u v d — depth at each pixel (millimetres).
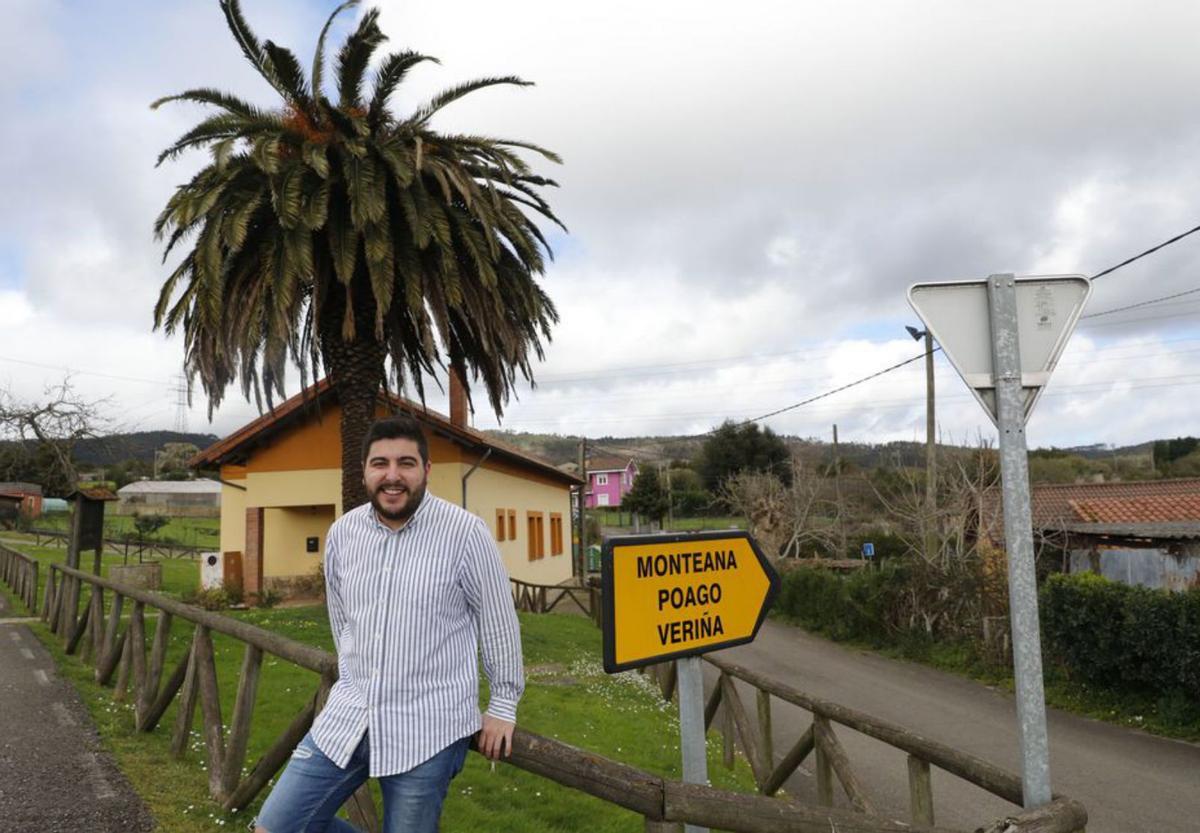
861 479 40625
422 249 12398
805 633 20328
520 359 14477
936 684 13719
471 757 6586
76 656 9570
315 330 13164
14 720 6562
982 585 14891
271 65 12664
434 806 2420
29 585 15070
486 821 5246
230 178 11898
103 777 5168
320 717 2516
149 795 4863
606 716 9484
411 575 2463
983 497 20047
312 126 12688
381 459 2494
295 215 11344
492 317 13211
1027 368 3102
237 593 18875
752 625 2939
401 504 2492
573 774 2611
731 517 53312
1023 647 2977
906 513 21625
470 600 2557
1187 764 8695
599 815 5711
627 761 7699
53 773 5258
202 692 5254
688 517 58500
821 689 13336
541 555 28625
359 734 2402
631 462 76812
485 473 21578
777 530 35969
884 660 16188
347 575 2549
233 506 19844
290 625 13562
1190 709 10062
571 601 25844
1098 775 8430
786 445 56719
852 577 19125
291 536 21375
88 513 15289
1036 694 2955
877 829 2861
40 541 36406
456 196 13078
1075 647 11742
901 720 11156
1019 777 3709
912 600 16781
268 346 12031
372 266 11758
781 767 6094
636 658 2580
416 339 15227
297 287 12391
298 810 2439
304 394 13797
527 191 14133
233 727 4742
